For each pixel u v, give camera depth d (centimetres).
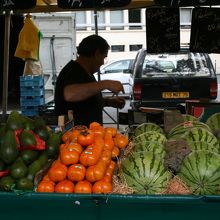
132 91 1009
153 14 638
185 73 986
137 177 230
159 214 210
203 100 501
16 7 486
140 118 409
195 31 634
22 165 236
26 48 577
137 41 2142
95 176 226
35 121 283
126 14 2111
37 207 215
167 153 254
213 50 636
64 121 356
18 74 894
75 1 499
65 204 213
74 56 1208
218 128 327
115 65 1627
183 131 289
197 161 232
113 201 210
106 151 254
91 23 2056
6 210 217
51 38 1196
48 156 265
